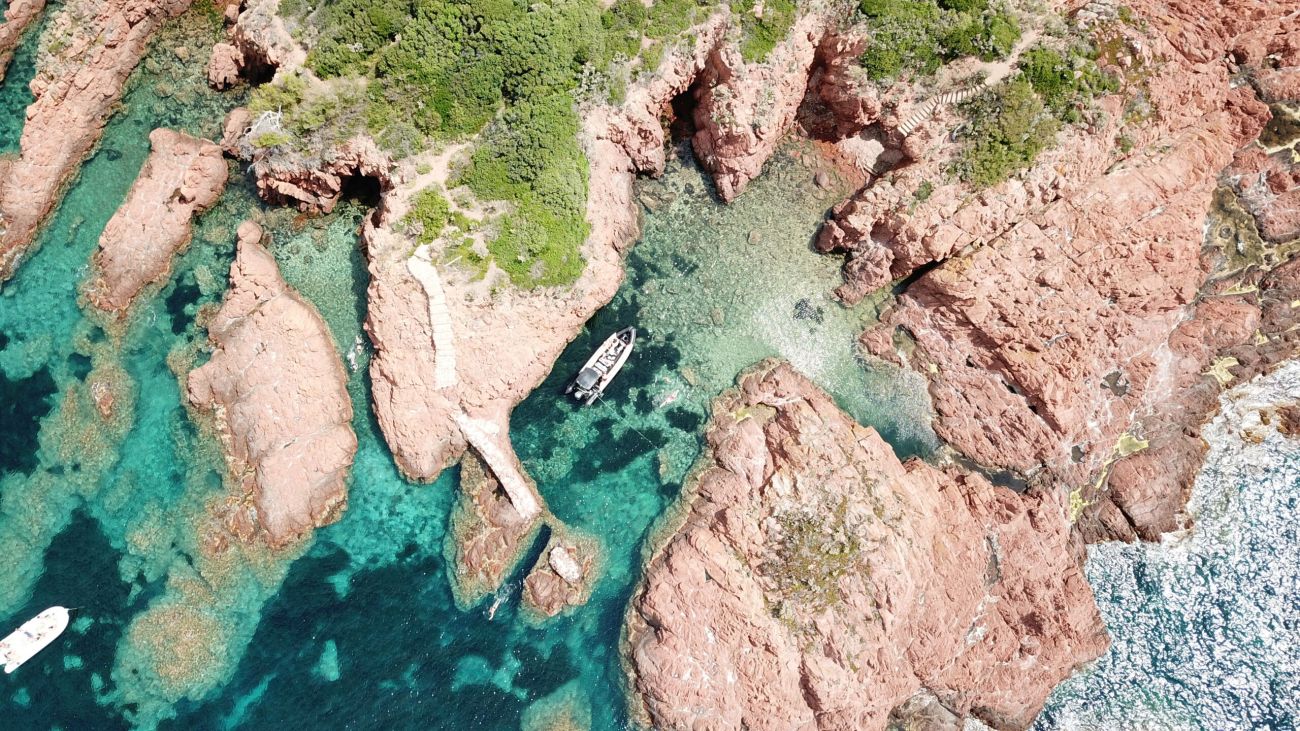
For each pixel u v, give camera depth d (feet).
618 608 114.42
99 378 111.34
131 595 107.14
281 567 110.01
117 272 111.65
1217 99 120.47
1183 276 117.08
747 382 120.47
